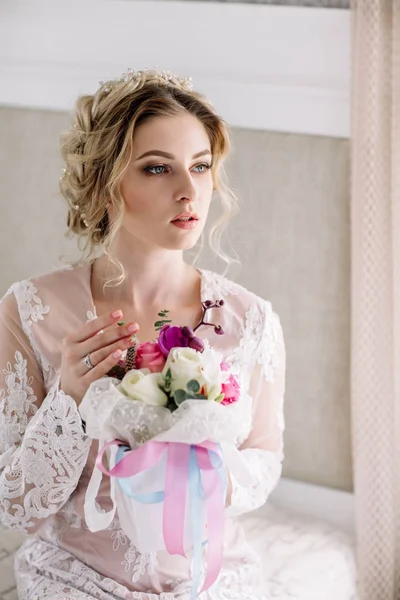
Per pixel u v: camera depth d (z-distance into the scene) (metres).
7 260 2.89
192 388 1.48
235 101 2.47
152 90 1.79
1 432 1.87
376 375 2.12
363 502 2.17
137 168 1.78
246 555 1.94
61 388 1.66
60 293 1.92
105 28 2.54
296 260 2.50
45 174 2.76
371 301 2.11
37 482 1.71
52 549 1.89
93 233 1.95
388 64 2.05
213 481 1.55
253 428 2.04
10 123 2.78
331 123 2.38
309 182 2.45
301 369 2.56
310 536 2.43
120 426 1.50
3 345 1.89
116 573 1.81
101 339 1.56
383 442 2.14
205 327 1.93
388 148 2.07
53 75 2.66
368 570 2.19
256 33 2.37
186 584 1.80
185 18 2.44
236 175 2.52
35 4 2.57
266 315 1.99
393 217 2.09
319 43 2.31
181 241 1.79
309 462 2.61
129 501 1.61
